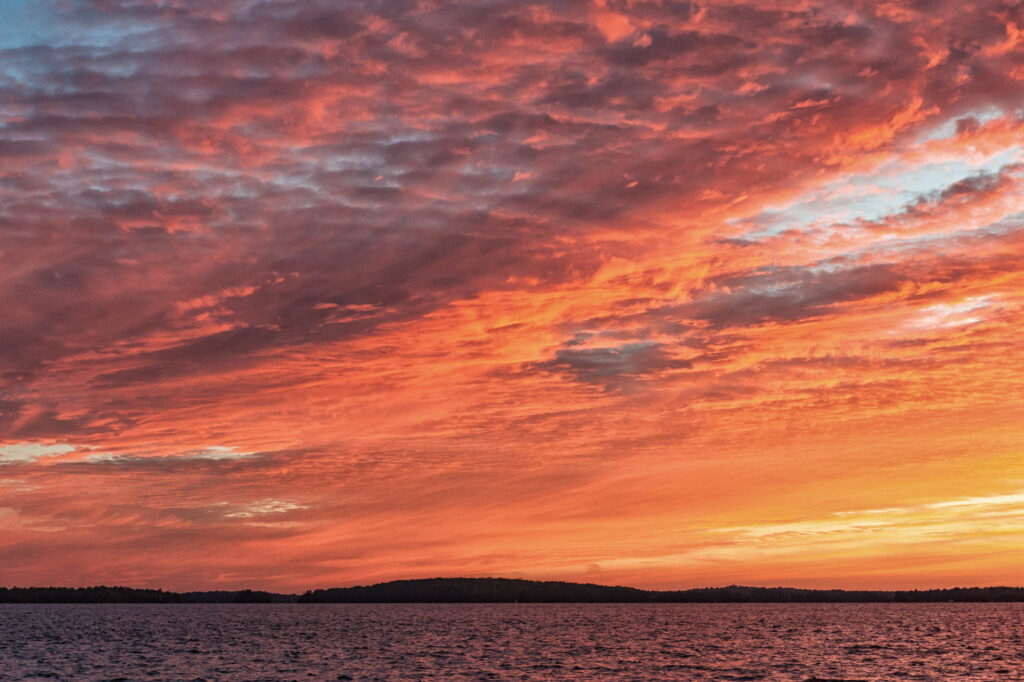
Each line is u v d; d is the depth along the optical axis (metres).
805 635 166.62
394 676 89.62
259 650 127.62
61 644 141.25
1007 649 126.62
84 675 92.06
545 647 132.88
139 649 129.88
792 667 99.38
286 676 89.94
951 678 87.62
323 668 98.62
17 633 173.88
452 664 103.38
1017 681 85.06
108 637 162.00
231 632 183.25
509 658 111.88
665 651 123.88
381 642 146.12
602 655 116.69
